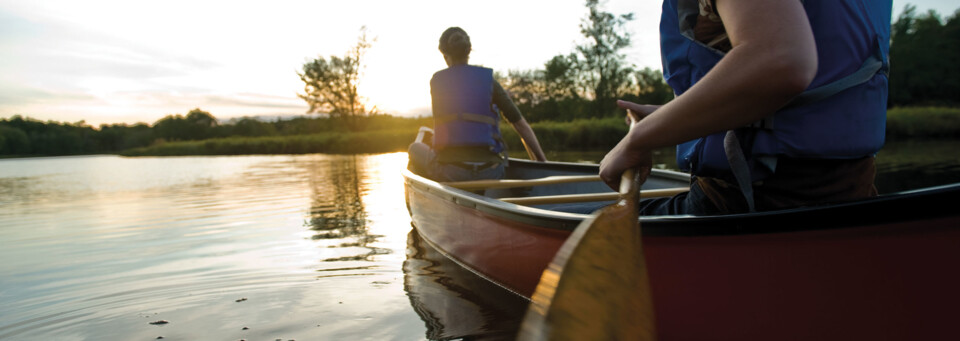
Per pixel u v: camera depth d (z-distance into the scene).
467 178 3.42
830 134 1.09
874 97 1.13
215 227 3.99
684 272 1.35
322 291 2.36
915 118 22.22
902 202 0.97
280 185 7.30
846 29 1.07
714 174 1.28
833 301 1.12
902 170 6.91
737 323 1.29
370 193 6.01
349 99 44.97
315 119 48.69
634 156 1.14
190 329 1.95
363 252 3.08
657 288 1.41
